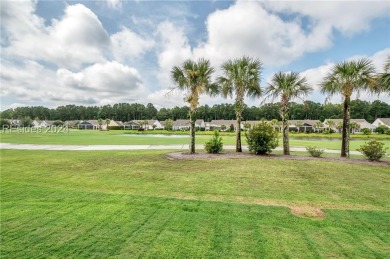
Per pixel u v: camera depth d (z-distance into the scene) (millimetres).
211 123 95312
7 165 11961
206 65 16375
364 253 4012
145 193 7297
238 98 17188
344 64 14930
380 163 12852
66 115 139250
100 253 3953
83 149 20031
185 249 4070
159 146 23406
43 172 10320
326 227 4980
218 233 4648
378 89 14438
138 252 3980
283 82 16344
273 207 6098
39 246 4172
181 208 5961
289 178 9250
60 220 5230
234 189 7770
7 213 5617
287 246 4195
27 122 93312
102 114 130625
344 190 7750
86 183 8508
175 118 122125
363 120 80188
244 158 14078
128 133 61562
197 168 11141
